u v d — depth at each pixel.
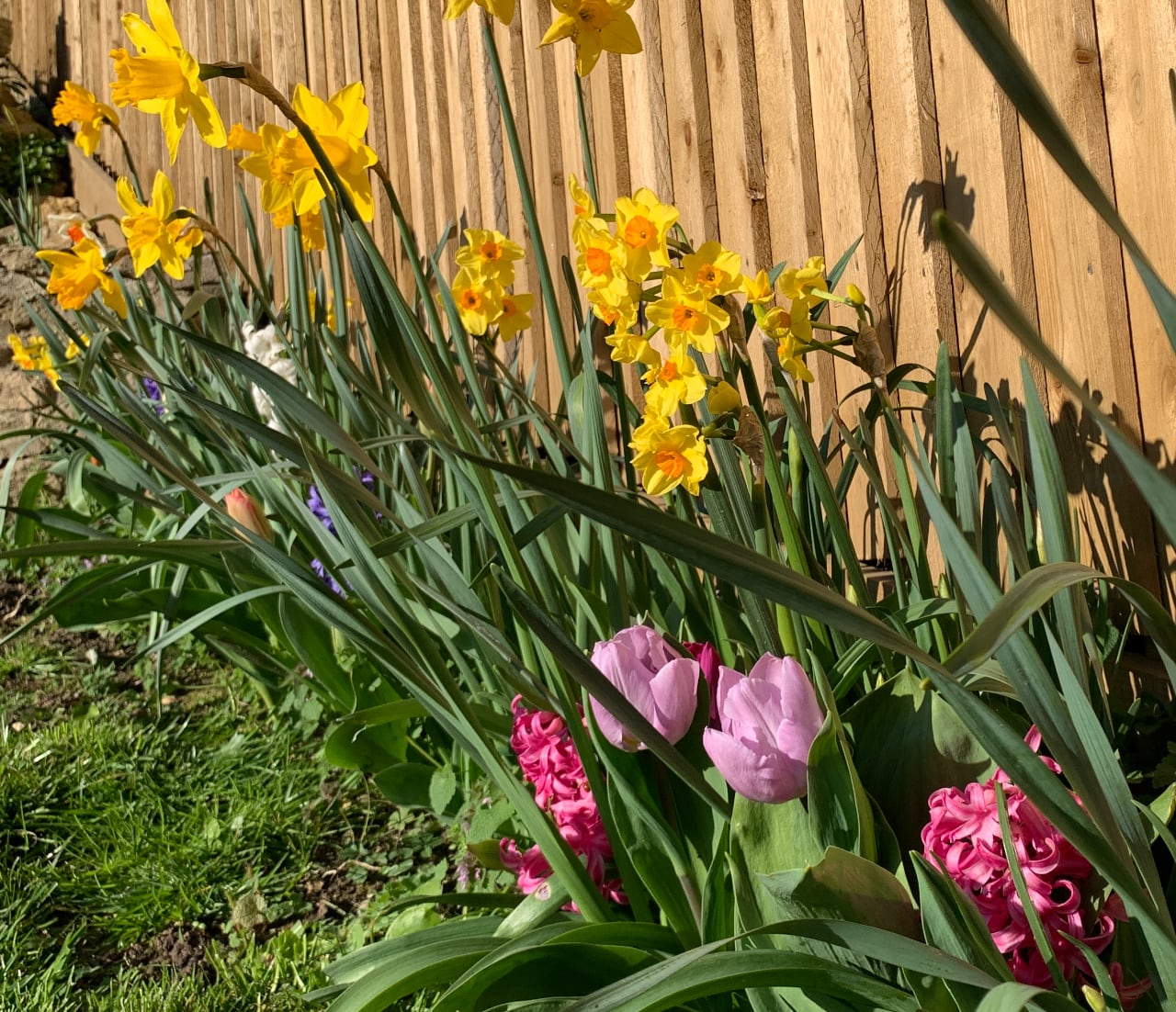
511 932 1.28
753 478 1.24
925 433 1.97
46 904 1.92
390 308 1.07
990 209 1.80
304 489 2.48
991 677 1.08
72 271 2.34
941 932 0.87
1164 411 1.53
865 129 2.06
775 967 0.94
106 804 2.22
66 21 7.59
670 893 1.21
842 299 1.43
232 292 3.08
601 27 1.31
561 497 0.64
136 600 2.48
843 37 2.07
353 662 2.19
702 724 1.24
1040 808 0.71
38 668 3.05
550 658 1.33
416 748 2.10
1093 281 1.63
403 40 3.73
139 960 1.77
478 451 1.25
